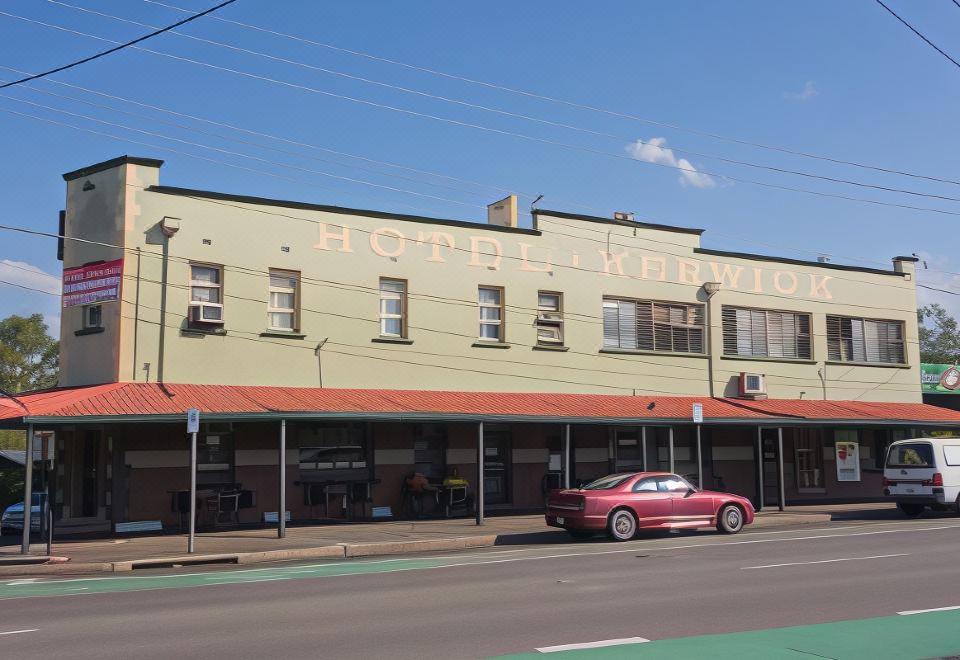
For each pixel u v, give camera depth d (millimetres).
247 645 9172
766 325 32406
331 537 20500
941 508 27906
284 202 24078
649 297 29953
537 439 27672
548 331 28078
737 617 10625
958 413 33781
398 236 25750
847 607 11289
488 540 20594
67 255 23266
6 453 36562
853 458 33906
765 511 27938
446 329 26188
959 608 11211
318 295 24328
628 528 20359
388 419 21875
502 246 27422
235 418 19969
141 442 22125
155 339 22047
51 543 19391
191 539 18188
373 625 10203
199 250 22828
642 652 8758
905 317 35688
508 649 8906
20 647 9258
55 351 60438
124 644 9312
